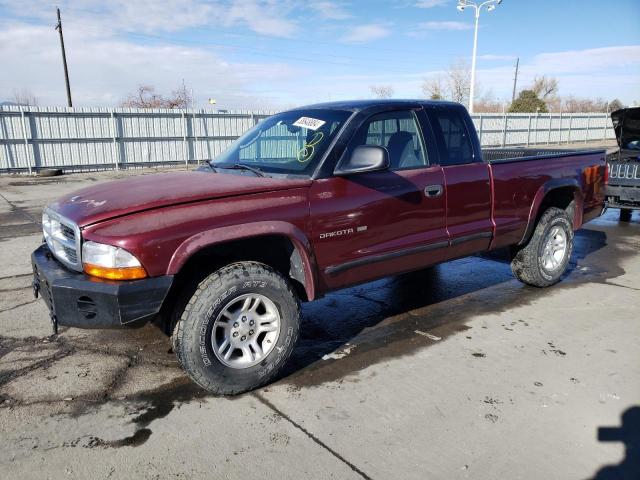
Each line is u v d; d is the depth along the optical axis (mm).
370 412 3000
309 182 3354
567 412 2973
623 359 3643
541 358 3670
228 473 2480
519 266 5176
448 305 4820
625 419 2896
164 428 2857
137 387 3316
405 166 3922
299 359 3721
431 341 4000
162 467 2527
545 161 4969
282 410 3037
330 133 3598
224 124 24422
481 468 2496
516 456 2584
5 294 5141
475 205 4320
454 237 4180
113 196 3158
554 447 2654
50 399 3166
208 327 3020
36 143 19812
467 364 3596
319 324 4391
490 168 4418
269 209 3172
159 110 22359
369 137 3715
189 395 3217
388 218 3732
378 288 5363
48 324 4355
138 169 21953
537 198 4832
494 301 4910
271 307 3262
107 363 3658
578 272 5879
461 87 51719
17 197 13148
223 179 3447
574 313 4566
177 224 2891
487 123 31047
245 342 3213
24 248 7227
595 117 38219
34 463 2555
